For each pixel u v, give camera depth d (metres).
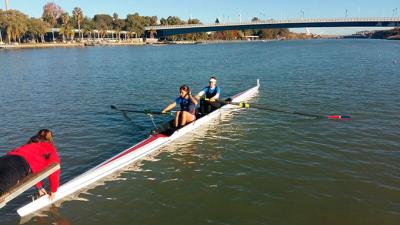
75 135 11.66
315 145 10.39
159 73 32.31
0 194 5.63
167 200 7.31
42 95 19.73
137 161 9.39
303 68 35.09
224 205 7.08
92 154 9.89
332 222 6.42
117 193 7.62
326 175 8.32
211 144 10.70
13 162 6.07
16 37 121.69
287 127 12.38
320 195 7.38
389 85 21.75
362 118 13.46
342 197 7.27
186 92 11.55
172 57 59.97
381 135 11.19
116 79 27.58
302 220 6.50
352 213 6.68
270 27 138.50
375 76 26.64
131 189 7.80
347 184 7.83
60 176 8.41
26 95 19.73
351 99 17.42
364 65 36.69
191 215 6.73
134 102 17.75
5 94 20.06
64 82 25.67
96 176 8.16
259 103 16.98
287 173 8.49
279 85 23.22
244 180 8.17
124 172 8.71
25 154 6.38
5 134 11.86
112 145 10.66
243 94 18.30
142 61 49.91
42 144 6.71
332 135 11.30
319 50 79.94
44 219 6.61
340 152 9.77
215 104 13.38
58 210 6.93
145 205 7.12
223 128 12.41
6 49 101.69
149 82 25.67
